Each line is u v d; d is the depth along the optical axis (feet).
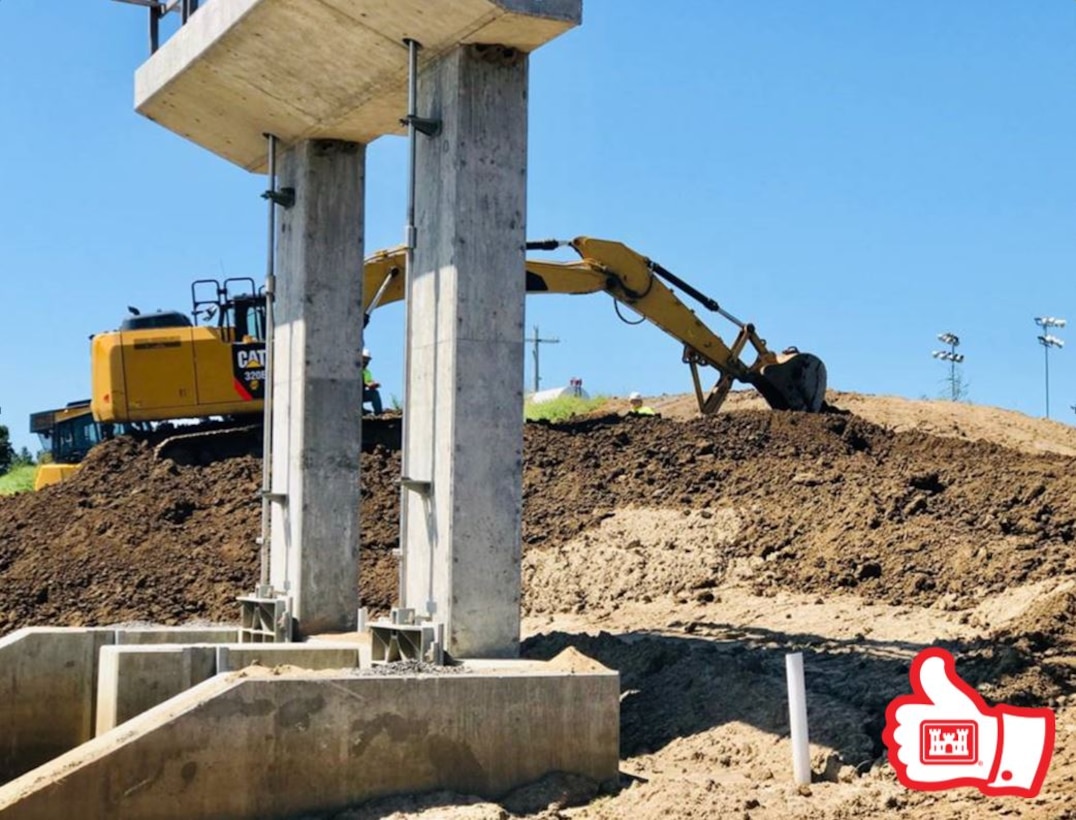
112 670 44.57
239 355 89.30
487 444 45.01
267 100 53.83
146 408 88.48
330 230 55.72
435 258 46.01
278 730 37.01
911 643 52.39
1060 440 118.11
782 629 57.00
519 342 45.60
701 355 95.14
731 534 71.92
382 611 70.90
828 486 75.87
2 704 50.47
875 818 35.12
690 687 48.21
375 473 86.07
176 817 35.86
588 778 39.86
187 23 53.67
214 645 46.19
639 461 84.64
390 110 51.93
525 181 45.96
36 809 34.60
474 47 45.55
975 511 67.97
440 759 38.60
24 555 78.28
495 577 44.88
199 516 82.02
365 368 99.71
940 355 138.31
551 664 41.88
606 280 91.40
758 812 36.09
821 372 97.19
